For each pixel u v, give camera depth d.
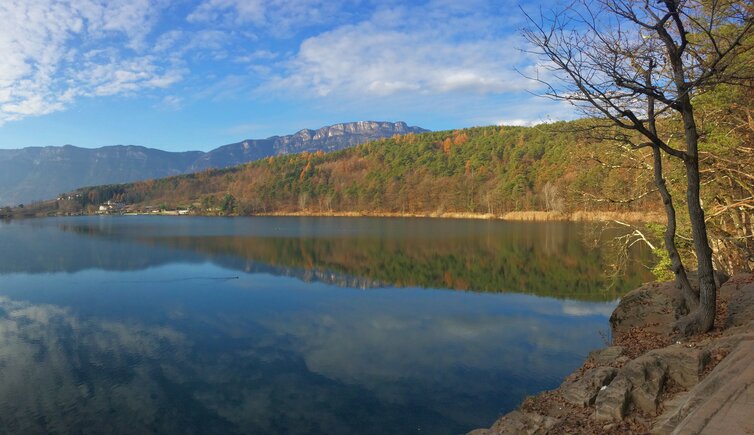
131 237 77.81
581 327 22.69
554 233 74.38
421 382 15.98
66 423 13.37
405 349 19.56
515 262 46.31
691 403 7.30
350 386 15.76
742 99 16.08
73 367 17.72
